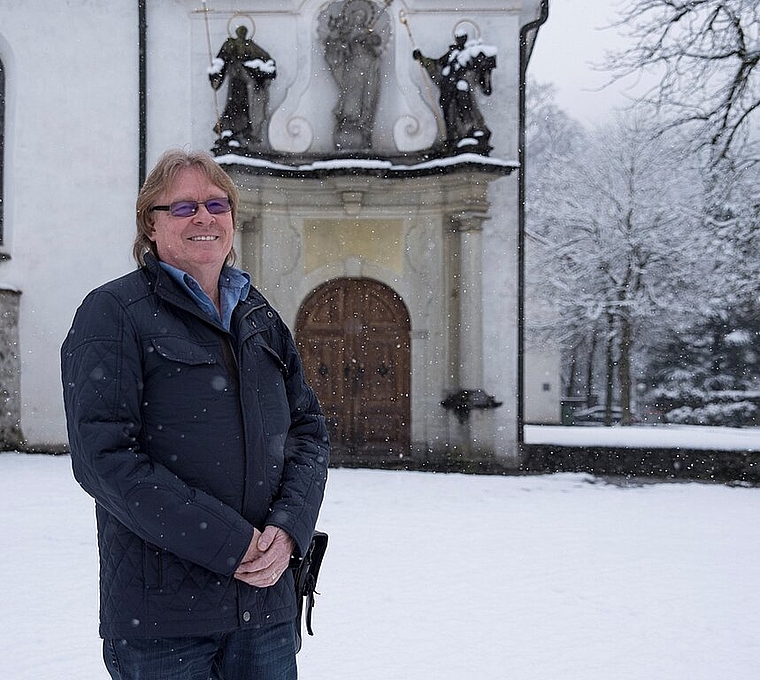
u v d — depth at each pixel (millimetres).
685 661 5281
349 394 16828
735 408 34094
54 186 16531
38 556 7863
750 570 7867
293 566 2605
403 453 16703
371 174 15984
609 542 9211
